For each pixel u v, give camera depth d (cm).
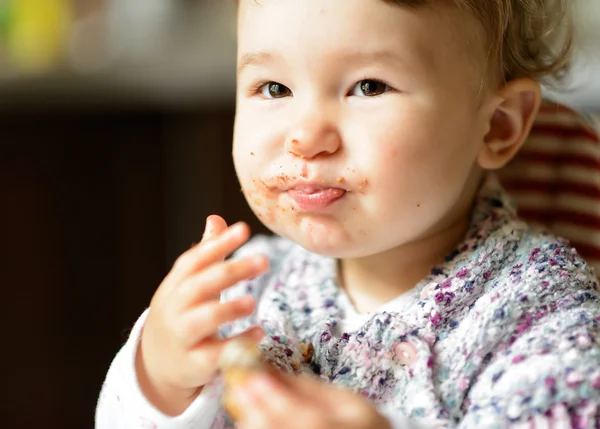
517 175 90
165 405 67
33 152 140
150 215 149
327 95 68
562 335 62
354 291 79
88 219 145
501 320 65
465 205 78
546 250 72
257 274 62
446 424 62
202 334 61
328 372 70
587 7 119
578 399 57
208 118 145
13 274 141
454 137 71
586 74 112
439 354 67
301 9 67
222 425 70
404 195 68
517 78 79
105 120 144
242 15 73
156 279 151
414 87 68
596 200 88
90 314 147
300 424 52
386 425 55
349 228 69
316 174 67
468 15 71
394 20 66
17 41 158
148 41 155
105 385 72
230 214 147
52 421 146
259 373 55
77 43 155
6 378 143
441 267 73
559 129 89
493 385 61
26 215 141
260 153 70
